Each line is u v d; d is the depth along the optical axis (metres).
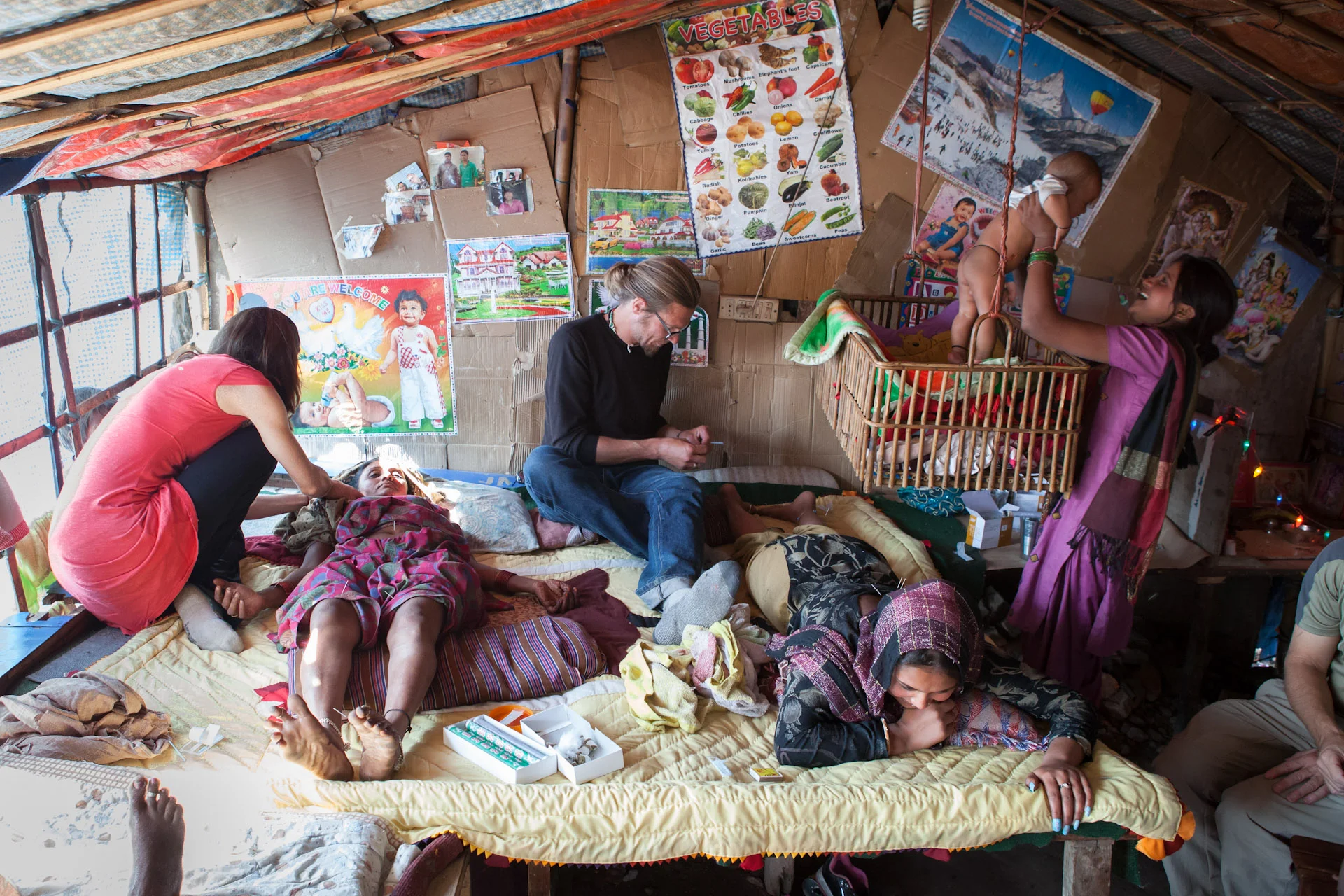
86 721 2.06
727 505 3.45
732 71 3.52
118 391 3.15
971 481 2.52
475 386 3.83
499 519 3.33
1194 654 3.44
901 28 3.49
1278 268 3.73
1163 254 3.70
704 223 3.69
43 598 2.63
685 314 3.24
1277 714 2.51
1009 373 2.41
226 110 2.12
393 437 3.87
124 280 3.16
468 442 3.89
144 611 2.55
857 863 2.78
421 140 3.58
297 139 3.55
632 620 2.87
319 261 3.68
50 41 1.20
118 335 3.17
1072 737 2.14
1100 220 3.66
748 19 3.47
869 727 2.16
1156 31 3.12
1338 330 3.77
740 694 2.38
